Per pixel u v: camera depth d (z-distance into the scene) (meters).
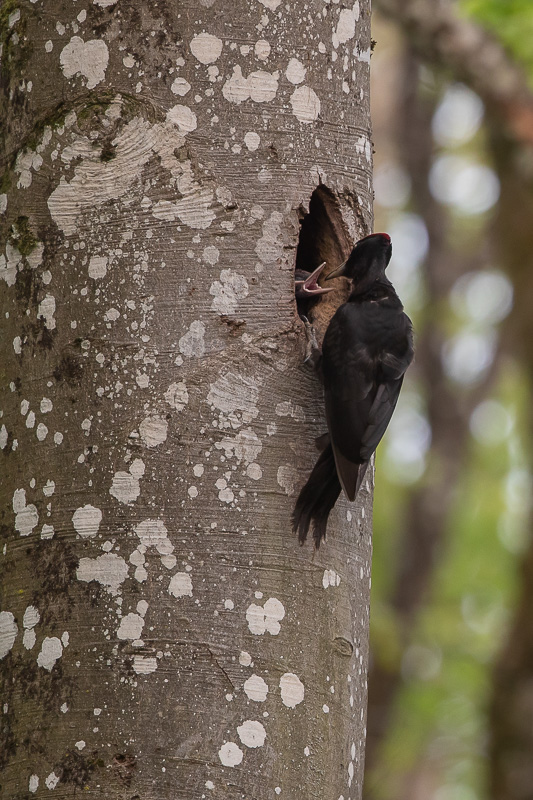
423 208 31.50
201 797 7.06
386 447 29.02
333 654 7.77
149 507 7.44
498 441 30.42
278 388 7.89
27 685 7.36
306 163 8.25
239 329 7.83
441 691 24.20
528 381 20.34
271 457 7.77
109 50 7.96
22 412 7.76
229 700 7.25
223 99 8.02
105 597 7.32
